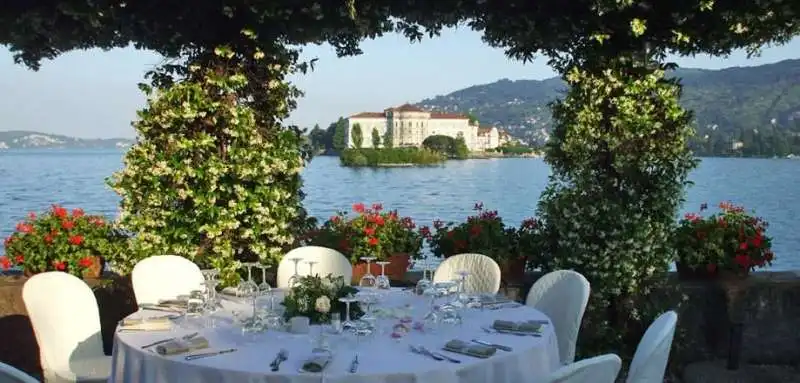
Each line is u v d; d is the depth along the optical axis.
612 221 4.94
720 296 5.33
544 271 5.43
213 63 4.97
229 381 2.66
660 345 2.76
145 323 3.32
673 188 4.96
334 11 4.33
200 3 4.51
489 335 3.25
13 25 4.04
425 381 2.66
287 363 2.76
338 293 3.49
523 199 16.89
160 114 4.85
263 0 4.14
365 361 2.79
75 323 4.05
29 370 5.17
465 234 5.46
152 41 4.86
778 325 5.39
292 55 5.19
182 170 4.85
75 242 5.17
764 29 4.46
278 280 5.02
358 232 5.49
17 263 5.17
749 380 5.07
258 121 5.24
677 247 5.34
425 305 3.95
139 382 2.94
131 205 4.93
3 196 18.16
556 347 3.41
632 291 5.08
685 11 4.35
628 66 4.89
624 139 4.92
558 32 4.58
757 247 5.32
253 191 5.10
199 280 4.65
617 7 4.14
